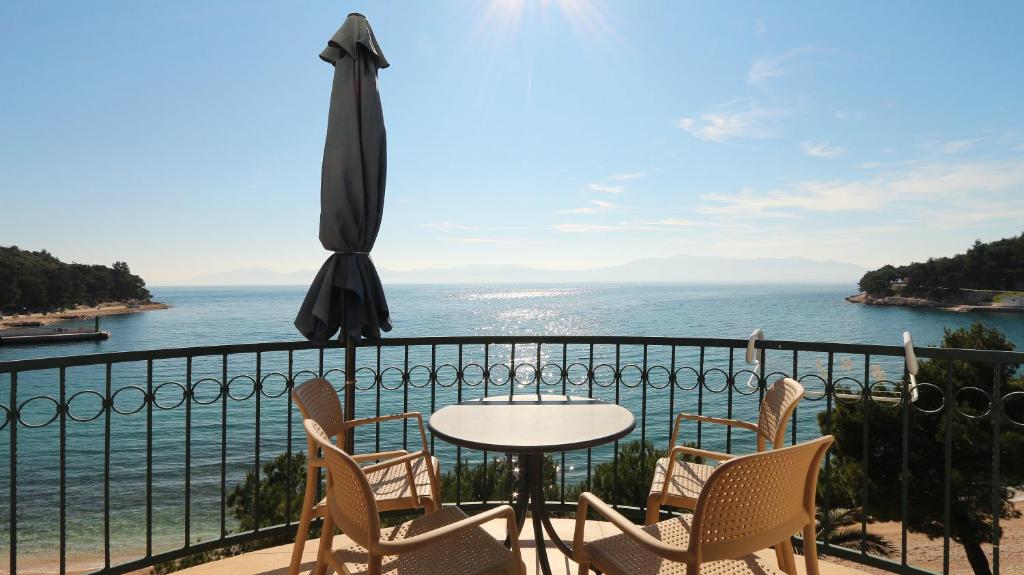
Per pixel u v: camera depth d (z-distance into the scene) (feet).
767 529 4.73
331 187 9.17
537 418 7.25
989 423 25.77
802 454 4.76
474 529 5.89
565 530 9.89
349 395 9.49
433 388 10.05
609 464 23.97
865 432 8.17
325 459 5.40
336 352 123.24
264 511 24.66
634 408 69.72
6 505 38.37
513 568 5.13
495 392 73.10
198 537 31.68
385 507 6.85
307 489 6.99
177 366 108.37
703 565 5.35
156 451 53.16
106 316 304.71
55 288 276.21
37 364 6.95
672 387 9.77
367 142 9.40
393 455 7.45
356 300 9.39
